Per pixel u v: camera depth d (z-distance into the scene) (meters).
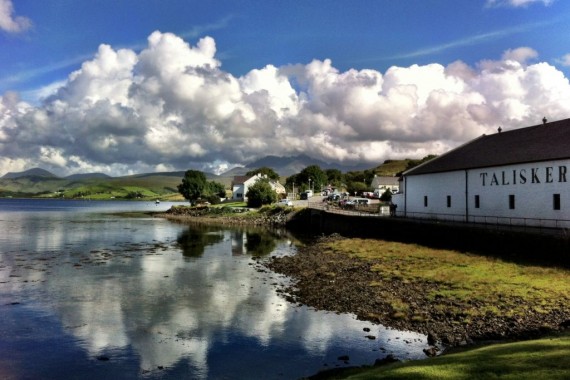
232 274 36.66
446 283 28.11
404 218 57.47
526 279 27.38
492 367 12.98
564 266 30.56
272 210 99.25
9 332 21.94
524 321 20.38
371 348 19.14
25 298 28.50
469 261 34.31
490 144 55.41
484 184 49.06
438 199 57.03
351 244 49.66
